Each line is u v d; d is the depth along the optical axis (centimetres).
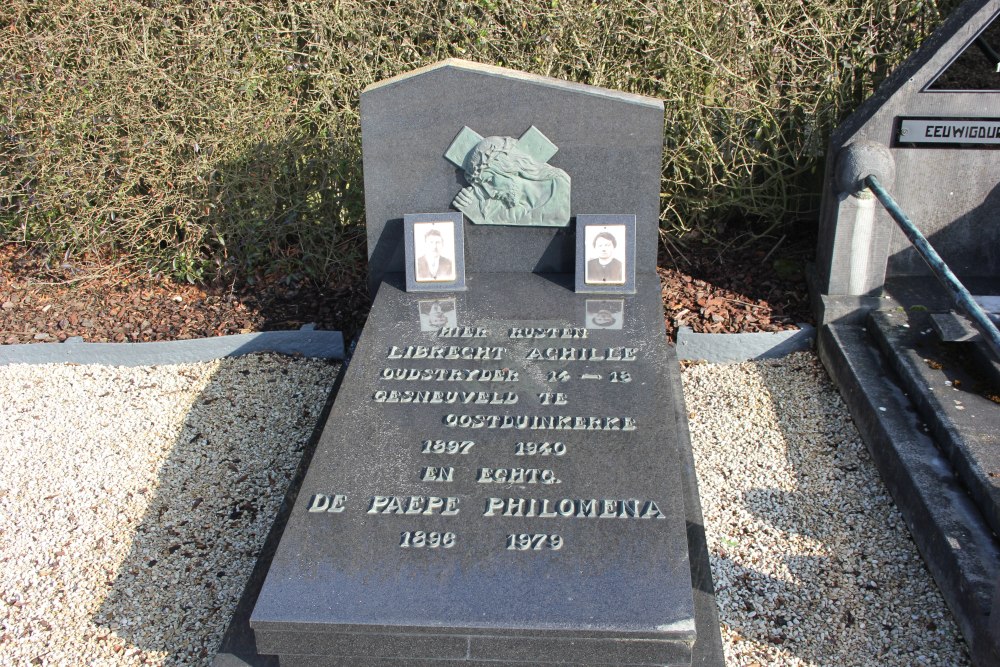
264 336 335
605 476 241
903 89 307
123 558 270
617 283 295
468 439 250
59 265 367
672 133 354
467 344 278
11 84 357
